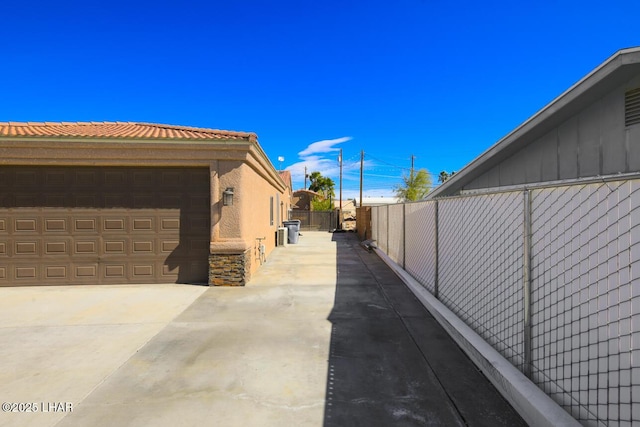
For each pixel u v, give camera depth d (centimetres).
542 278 321
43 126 1012
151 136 862
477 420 308
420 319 591
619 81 551
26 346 475
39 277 845
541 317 322
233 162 862
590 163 614
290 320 585
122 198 861
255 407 329
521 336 355
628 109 545
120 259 859
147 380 381
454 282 571
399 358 437
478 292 468
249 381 378
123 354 449
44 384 373
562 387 290
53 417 312
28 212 843
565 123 673
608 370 243
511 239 379
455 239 565
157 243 868
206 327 551
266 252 1370
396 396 348
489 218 435
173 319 591
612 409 239
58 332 529
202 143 845
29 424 303
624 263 232
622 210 234
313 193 4612
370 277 955
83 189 854
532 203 339
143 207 866
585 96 592
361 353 452
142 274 866
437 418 311
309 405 332
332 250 1619
